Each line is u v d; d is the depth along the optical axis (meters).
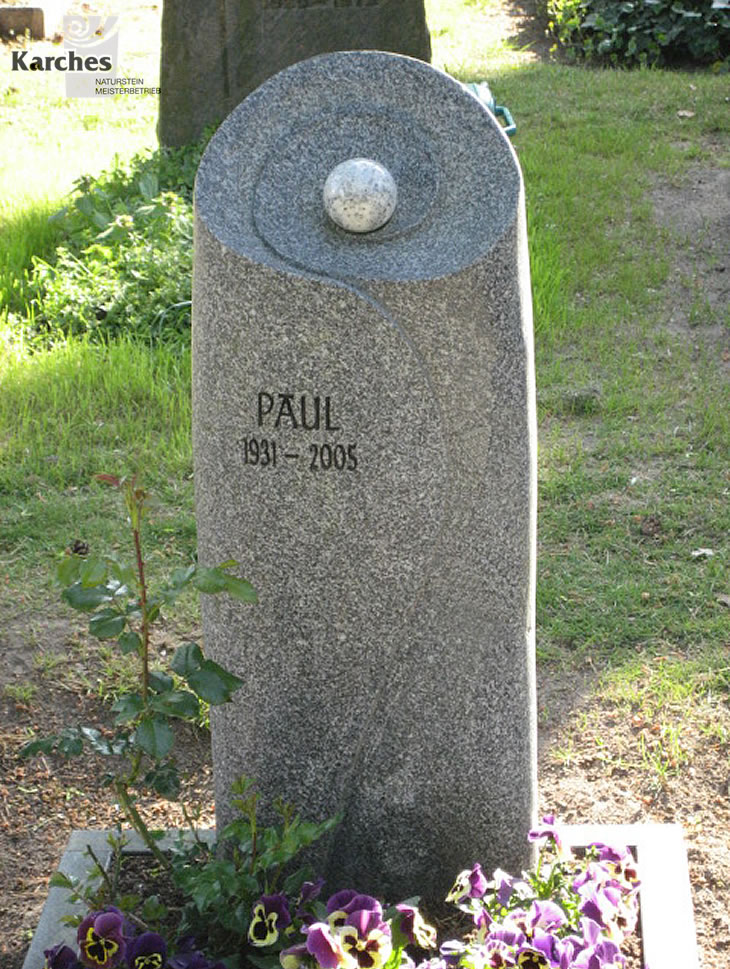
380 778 2.00
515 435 1.88
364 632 1.94
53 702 2.60
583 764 2.43
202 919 1.97
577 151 5.24
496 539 1.91
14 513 3.12
